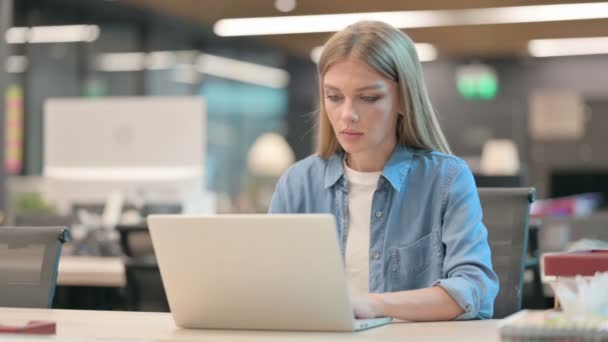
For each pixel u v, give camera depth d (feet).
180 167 15.69
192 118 15.66
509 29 38.55
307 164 8.42
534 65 44.98
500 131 45.21
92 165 16.15
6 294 8.46
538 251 12.30
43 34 35.35
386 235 7.79
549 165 44.42
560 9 34.65
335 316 6.00
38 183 29.30
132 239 12.72
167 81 41.50
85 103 16.24
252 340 5.73
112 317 7.14
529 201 8.83
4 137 18.93
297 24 38.88
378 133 7.43
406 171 7.85
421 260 7.70
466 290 6.81
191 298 6.32
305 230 5.82
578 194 43.86
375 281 7.75
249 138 46.80
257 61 46.52
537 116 44.70
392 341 5.55
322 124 8.22
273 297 6.09
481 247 7.43
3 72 18.84
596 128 44.09
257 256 6.01
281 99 47.57
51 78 35.58
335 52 7.42
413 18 36.68
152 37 40.45
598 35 39.55
